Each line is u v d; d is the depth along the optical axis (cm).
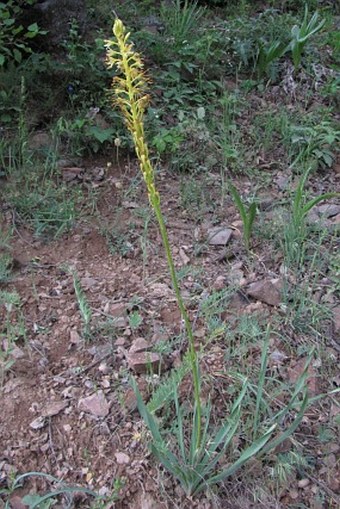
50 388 289
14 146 421
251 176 434
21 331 307
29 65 470
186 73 506
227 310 328
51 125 446
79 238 376
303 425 279
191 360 227
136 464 261
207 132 444
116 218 388
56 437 272
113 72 466
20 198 388
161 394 273
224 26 573
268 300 333
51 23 489
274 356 304
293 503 255
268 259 364
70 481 259
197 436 241
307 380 294
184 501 251
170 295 337
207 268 359
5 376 293
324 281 351
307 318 325
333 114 509
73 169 426
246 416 276
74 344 309
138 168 434
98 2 549
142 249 368
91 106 459
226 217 398
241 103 493
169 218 395
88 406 281
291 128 459
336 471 266
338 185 438
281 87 518
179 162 432
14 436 272
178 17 555
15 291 330
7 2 487
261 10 636
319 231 381
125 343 309
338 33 594
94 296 336
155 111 451
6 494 253
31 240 372
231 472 246
